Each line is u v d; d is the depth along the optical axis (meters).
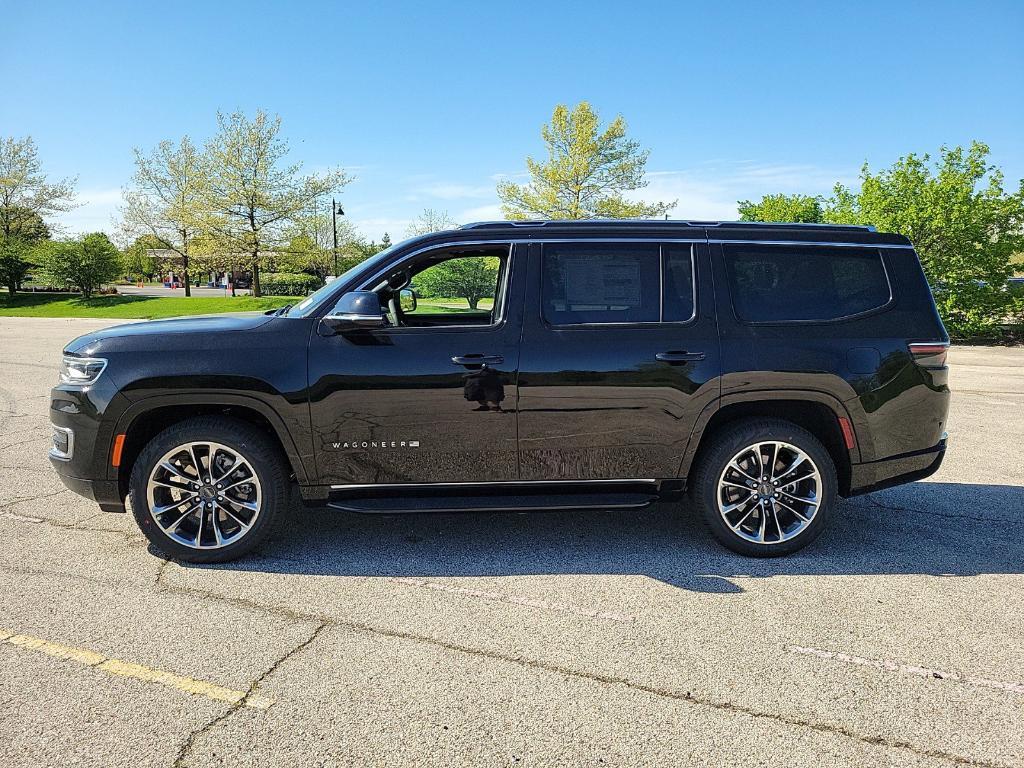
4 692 2.64
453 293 4.14
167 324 3.99
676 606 3.44
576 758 2.30
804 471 4.02
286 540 4.27
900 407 4.00
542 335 3.85
